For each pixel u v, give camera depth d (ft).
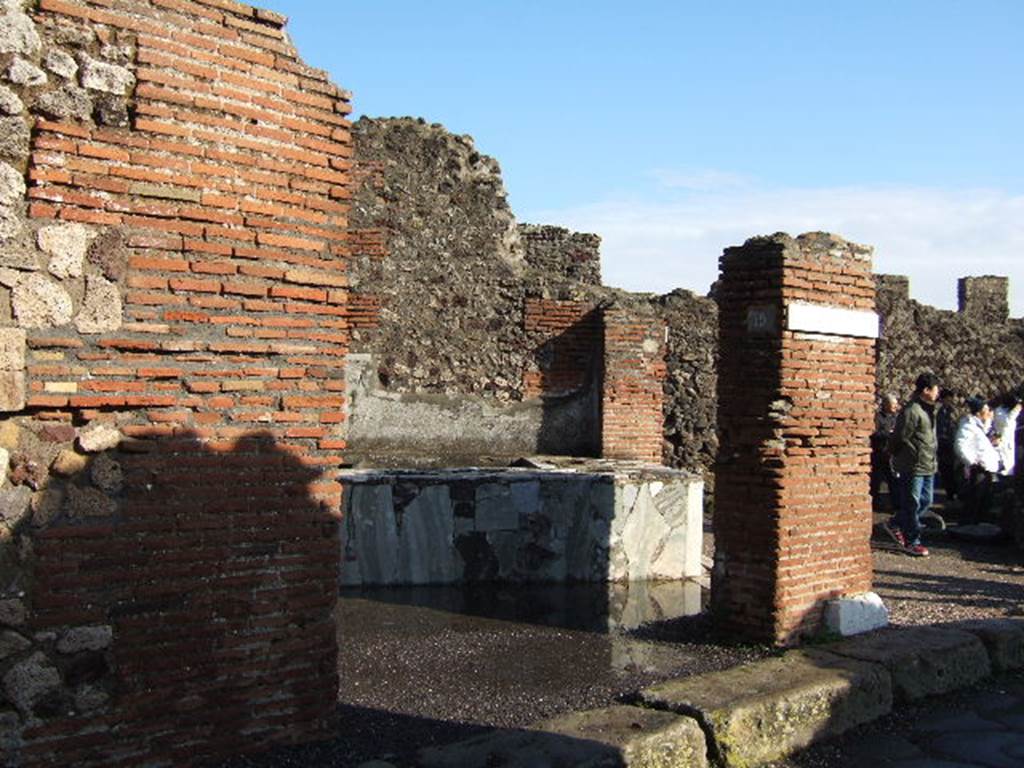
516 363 43.06
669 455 48.60
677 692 17.15
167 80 13.47
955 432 43.21
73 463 12.87
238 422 14.15
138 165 13.26
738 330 22.33
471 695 18.13
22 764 12.48
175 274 13.56
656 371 43.47
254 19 14.29
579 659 20.84
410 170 42.50
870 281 23.22
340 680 18.88
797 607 21.76
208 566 13.89
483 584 28.89
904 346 58.23
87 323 12.88
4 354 12.24
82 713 12.91
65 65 12.79
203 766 13.82
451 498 28.94
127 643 13.23
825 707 17.81
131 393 13.21
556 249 52.49
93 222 12.92
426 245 42.55
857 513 23.09
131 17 13.25
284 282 14.52
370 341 41.34
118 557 13.17
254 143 14.21
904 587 29.30
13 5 12.48
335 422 15.08
